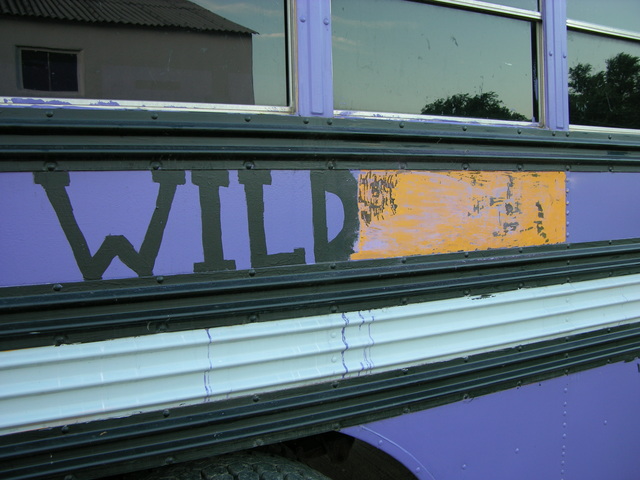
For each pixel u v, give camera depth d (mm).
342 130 2014
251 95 1976
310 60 2016
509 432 2457
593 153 2672
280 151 1908
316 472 2018
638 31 2969
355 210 2057
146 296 1717
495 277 2352
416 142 2176
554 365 2551
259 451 2096
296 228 1954
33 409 1599
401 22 2270
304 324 1953
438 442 2270
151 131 1726
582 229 2639
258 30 1986
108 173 1690
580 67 2768
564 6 2629
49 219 1626
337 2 2135
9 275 1583
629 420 2854
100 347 1673
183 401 1768
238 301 1855
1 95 1669
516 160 2418
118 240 1704
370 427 2121
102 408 1660
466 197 2295
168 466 1938
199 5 1905
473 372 2316
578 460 2682
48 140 1616
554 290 2535
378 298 2094
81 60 1756
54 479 1636
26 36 1696
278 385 1902
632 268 2820
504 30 2518
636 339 2854
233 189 1854
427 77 2330
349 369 2020
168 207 1765
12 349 1588
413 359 2150
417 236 2182
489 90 2482
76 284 1655
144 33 1828
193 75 1891
